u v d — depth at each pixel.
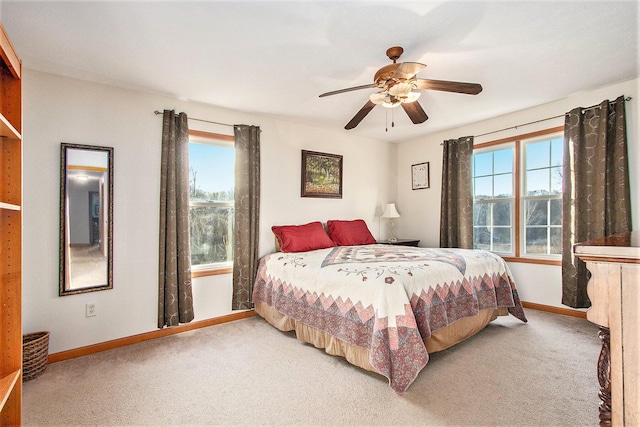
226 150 3.42
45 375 2.15
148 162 2.86
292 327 2.81
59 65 2.33
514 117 3.61
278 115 3.57
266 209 3.61
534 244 3.56
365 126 4.11
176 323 2.87
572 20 1.87
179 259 2.92
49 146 2.42
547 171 3.46
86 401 1.83
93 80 2.59
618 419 0.78
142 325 2.79
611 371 0.79
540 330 2.87
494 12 1.78
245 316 3.39
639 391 0.75
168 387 1.98
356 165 4.55
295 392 1.91
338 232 3.94
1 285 1.29
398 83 2.10
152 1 1.64
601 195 2.88
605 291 0.79
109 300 2.64
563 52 2.24
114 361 2.36
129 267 2.75
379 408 1.74
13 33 1.91
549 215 3.45
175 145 2.96
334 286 2.35
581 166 3.02
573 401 1.77
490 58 2.31
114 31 1.92
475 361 2.27
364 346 2.06
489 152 3.96
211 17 1.79
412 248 3.48
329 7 1.71
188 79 2.60
